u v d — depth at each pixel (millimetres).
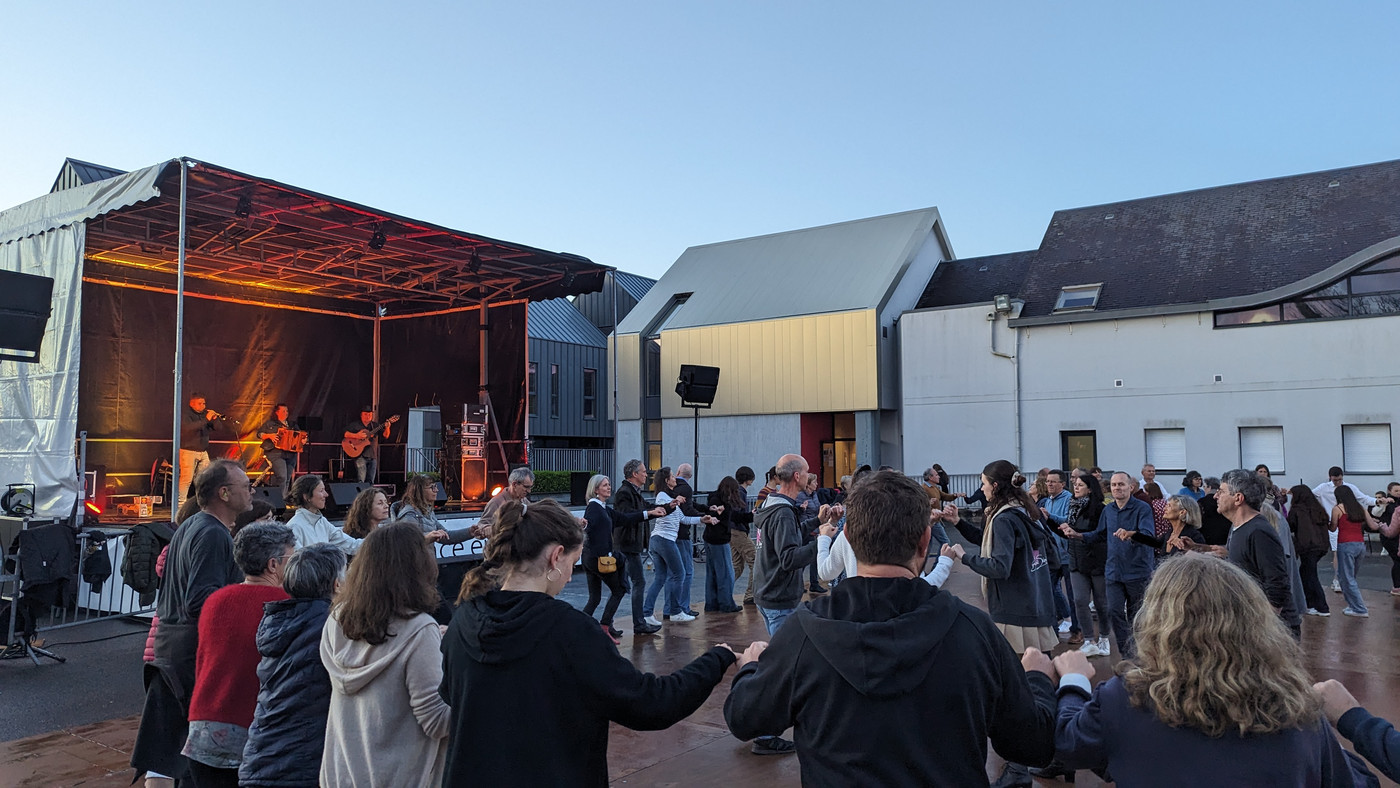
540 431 25281
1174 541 6238
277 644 2656
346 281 16734
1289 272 18344
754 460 23391
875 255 24078
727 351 23891
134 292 16188
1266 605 1787
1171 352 18859
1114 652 7051
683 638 8000
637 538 8133
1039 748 1966
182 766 3475
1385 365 16766
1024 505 4758
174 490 9953
